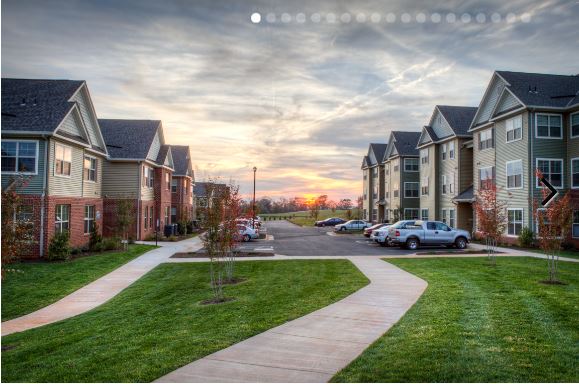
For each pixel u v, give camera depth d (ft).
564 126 79.30
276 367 17.63
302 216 309.83
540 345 19.75
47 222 59.47
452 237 75.97
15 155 59.26
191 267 53.42
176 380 16.47
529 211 77.61
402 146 144.15
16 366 19.38
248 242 95.40
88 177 77.05
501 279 39.17
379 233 84.74
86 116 75.51
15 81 68.54
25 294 40.27
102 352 20.67
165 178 112.16
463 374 16.33
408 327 23.24
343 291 34.55
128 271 52.42
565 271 44.50
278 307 29.27
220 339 21.81
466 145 105.50
